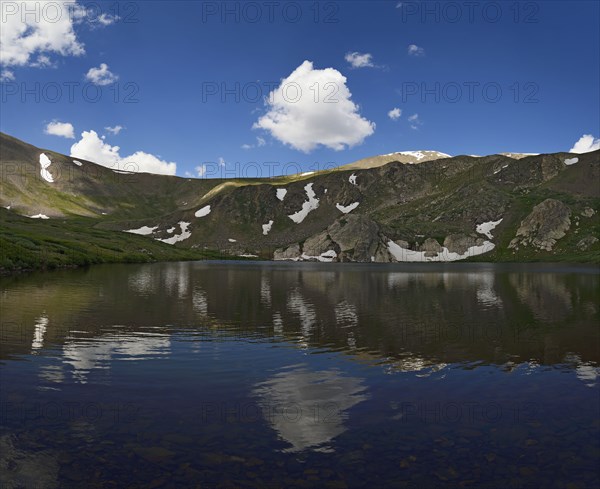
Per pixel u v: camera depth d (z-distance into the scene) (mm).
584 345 23312
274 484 9383
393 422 12852
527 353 21609
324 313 34750
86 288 51281
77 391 15273
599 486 9406
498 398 14977
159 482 9398
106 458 10438
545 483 9516
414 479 9641
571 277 84750
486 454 10852
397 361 19984
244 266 141375
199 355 20656
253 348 22281
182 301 41250
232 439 11609
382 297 47062
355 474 9852
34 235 129125
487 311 36219
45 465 10055
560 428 12438
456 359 20312
